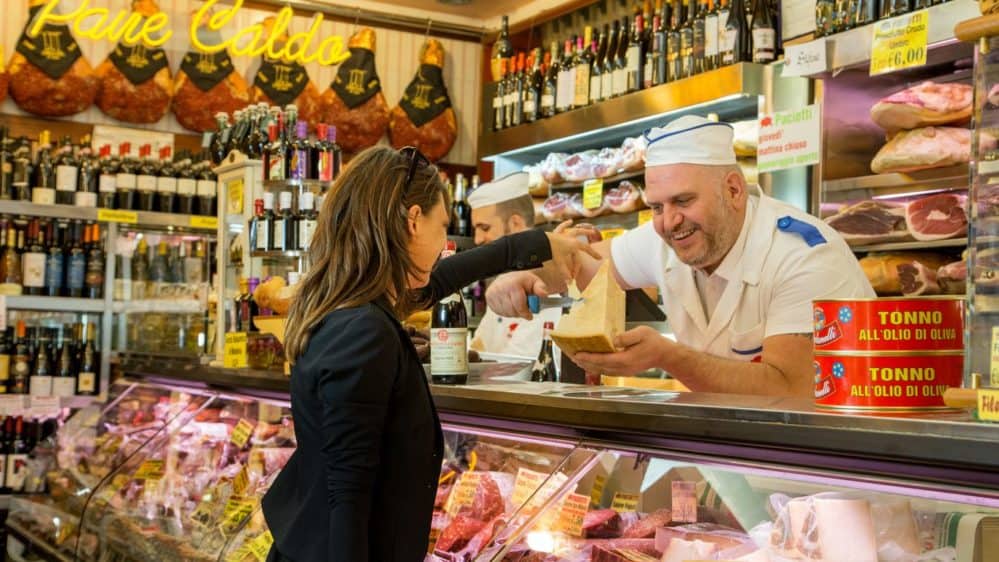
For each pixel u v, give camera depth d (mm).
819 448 1524
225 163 4445
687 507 1831
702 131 2697
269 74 6500
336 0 6879
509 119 6090
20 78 5898
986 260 1595
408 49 7215
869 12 3793
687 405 1751
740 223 2775
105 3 6379
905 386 1582
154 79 6199
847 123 4066
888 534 1550
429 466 1805
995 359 1536
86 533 3510
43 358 5637
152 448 3648
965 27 1674
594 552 1920
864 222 3938
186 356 4270
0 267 5605
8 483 5531
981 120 1655
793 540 1658
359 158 1870
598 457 2043
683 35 4832
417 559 1763
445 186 1960
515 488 2199
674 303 3084
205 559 2801
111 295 5770
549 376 3371
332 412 1674
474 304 5379
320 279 1819
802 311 2633
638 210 5188
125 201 5781
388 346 1723
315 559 1702
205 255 6004
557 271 2912
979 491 1388
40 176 5645
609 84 5328
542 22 6461
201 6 6574
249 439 3215
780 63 4379
